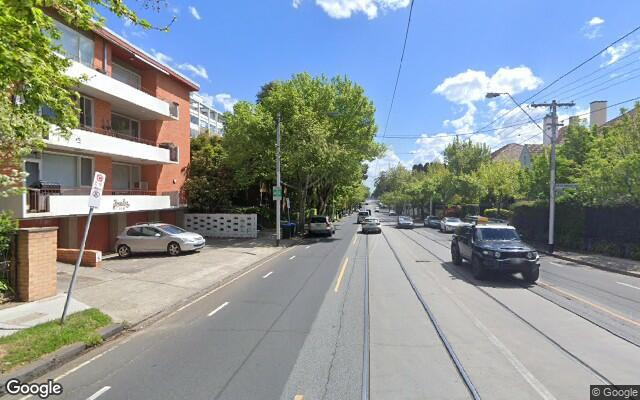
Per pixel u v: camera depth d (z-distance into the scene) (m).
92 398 5.01
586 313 8.91
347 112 36.62
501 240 13.69
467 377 5.47
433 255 20.02
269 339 7.18
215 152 32.44
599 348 6.61
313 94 34.66
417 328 7.77
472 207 50.72
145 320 8.76
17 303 9.28
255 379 5.48
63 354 6.34
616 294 11.01
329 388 5.18
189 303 10.35
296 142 29.05
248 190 42.12
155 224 20.27
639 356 6.26
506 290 11.50
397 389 5.13
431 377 5.50
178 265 16.27
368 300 10.21
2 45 5.05
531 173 28.67
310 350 6.59
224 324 8.23
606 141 21.11
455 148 64.94
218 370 5.81
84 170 20.56
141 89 26.12
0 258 9.32
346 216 99.12
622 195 19.09
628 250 18.47
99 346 7.06
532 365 5.89
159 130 26.78
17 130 6.75
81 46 19.98
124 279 12.94
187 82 29.48
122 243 19.44
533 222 27.33
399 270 15.16
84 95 20.23
